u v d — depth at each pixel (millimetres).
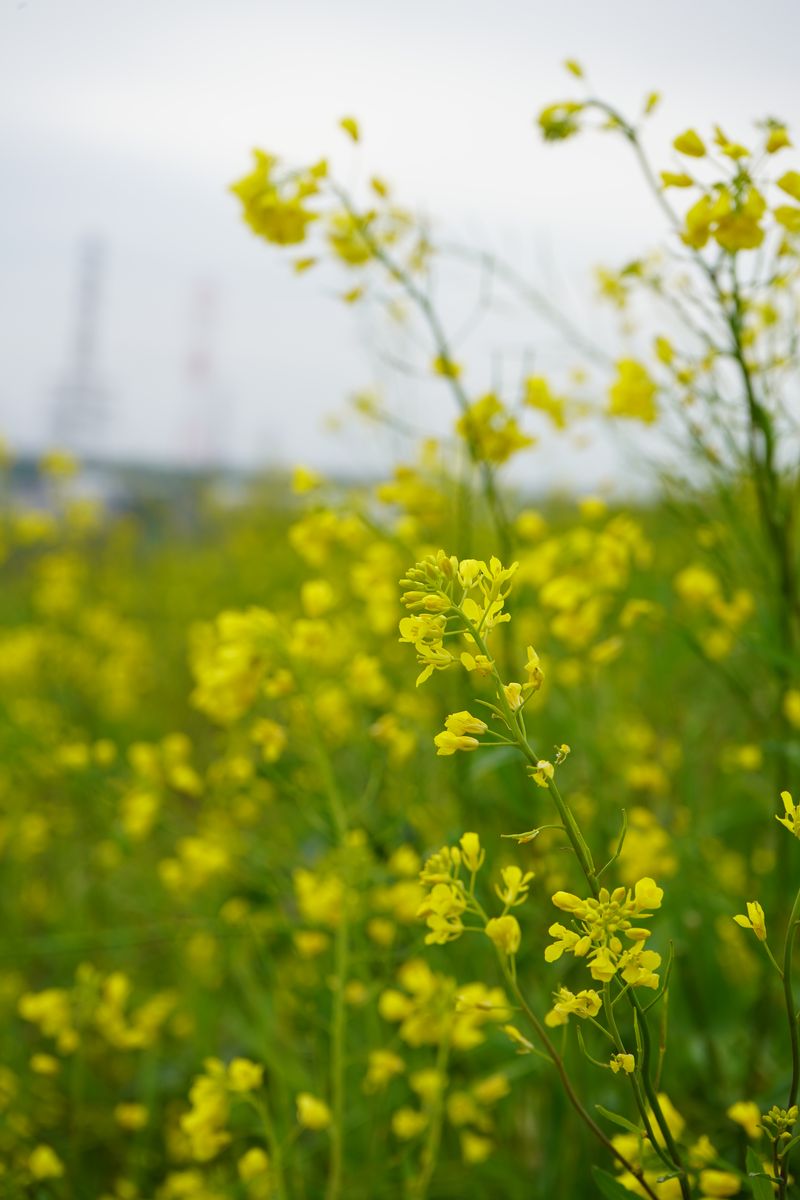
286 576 3725
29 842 2064
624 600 1514
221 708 1172
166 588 4379
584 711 1539
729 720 1760
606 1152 1137
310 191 1115
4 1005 1723
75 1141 1219
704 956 1359
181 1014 1674
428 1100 1140
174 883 1526
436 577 816
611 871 1277
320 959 1379
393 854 1250
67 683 2822
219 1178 1188
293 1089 1318
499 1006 868
